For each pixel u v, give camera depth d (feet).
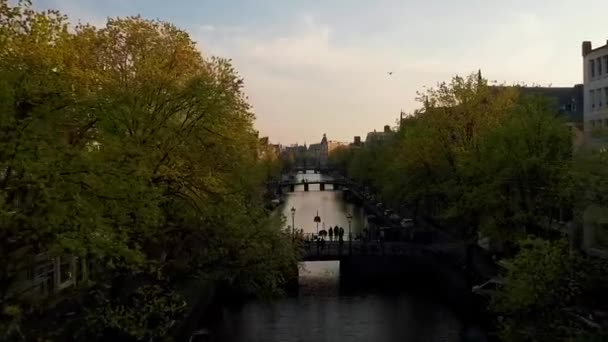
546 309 80.59
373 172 332.19
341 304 149.18
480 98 160.25
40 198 59.26
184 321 112.88
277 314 140.67
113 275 84.43
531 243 86.99
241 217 100.53
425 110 174.09
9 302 63.72
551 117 133.59
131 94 85.76
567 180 113.80
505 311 91.76
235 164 104.22
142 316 81.41
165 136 90.63
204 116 94.53
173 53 104.73
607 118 171.94
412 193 177.99
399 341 117.80
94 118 72.95
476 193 130.31
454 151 158.61
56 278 107.34
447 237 209.56
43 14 79.56
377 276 180.55
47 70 67.26
